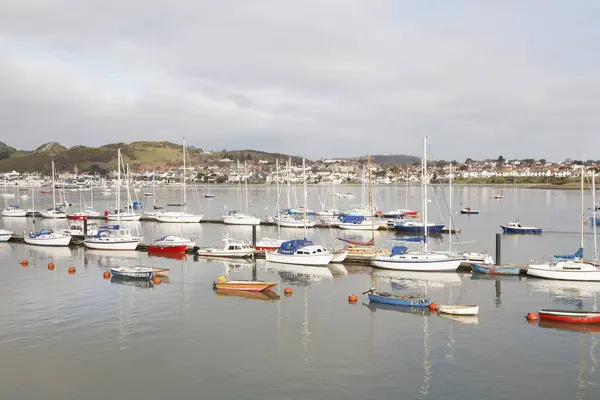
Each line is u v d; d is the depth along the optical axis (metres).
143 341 39.50
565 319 43.53
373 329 42.19
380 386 31.94
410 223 110.12
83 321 44.22
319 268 67.31
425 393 31.03
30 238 87.38
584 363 35.31
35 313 46.44
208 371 34.12
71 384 32.31
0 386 32.03
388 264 65.75
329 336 40.56
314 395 30.78
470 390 31.42
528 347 38.19
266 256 71.25
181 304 49.47
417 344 38.81
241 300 51.06
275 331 41.72
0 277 61.41
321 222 123.62
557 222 132.75
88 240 82.44
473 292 54.22
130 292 53.97
